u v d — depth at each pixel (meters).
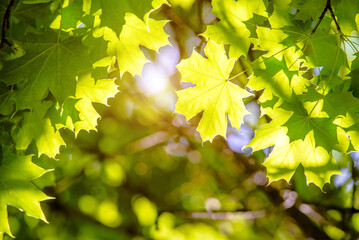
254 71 2.18
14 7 2.15
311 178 2.27
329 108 2.12
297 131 2.18
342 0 2.18
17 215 3.51
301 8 2.17
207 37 2.08
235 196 4.39
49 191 4.01
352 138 2.16
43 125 2.10
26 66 1.93
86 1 2.09
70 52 1.92
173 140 4.53
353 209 3.90
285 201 4.14
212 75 2.06
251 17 2.08
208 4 3.28
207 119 2.13
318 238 4.02
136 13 1.87
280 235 4.21
